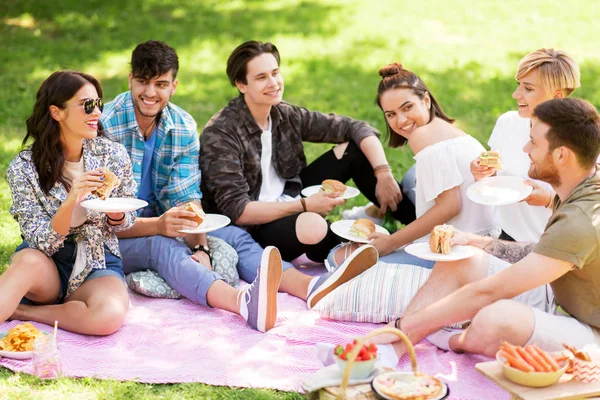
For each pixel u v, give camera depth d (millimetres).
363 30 12594
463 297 3432
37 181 4023
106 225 4215
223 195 4875
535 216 4328
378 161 5172
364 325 4086
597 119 3250
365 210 5379
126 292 4125
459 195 4340
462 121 8375
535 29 12609
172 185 4809
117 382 3512
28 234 3961
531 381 2895
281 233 4770
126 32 11898
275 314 4039
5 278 3873
